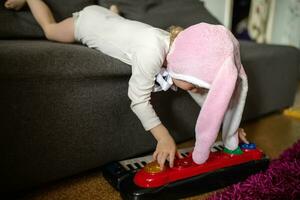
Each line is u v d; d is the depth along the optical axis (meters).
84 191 0.78
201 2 1.69
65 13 1.10
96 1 1.26
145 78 0.73
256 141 1.15
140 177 0.72
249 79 1.23
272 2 2.28
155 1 1.44
